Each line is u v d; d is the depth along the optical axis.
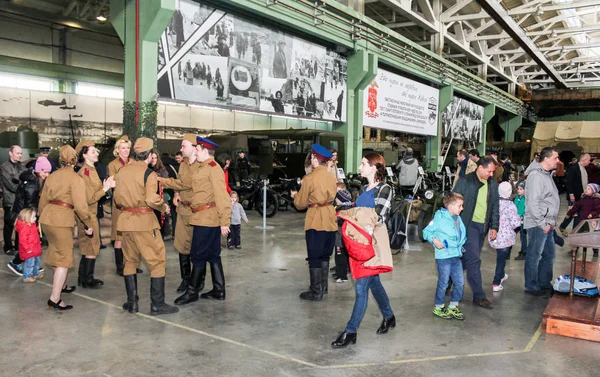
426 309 4.91
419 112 19.83
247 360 3.56
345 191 5.89
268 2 11.19
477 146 28.41
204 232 4.86
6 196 7.08
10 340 3.86
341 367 3.47
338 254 5.89
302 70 13.28
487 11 17.58
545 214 5.29
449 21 19.48
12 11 15.63
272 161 13.48
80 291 5.31
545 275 5.56
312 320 4.49
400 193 10.23
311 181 5.05
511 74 31.31
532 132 37.34
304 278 6.09
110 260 6.86
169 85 9.56
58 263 4.58
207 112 20.50
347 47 14.49
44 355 3.58
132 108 9.06
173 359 3.55
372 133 27.31
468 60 27.89
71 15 17.56
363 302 3.86
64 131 16.86
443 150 23.66
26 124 15.81
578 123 31.81
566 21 23.77
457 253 4.56
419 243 8.76
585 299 4.79
